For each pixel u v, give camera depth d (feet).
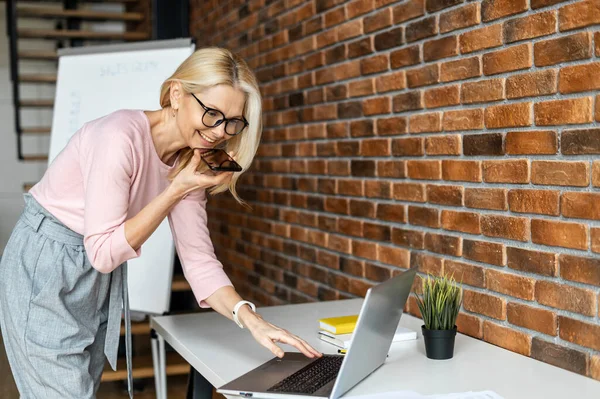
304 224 10.87
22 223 6.31
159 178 6.22
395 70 8.12
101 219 5.44
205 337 6.64
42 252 6.05
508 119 6.31
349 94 9.23
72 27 20.99
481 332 6.86
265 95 12.32
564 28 5.60
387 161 8.40
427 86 7.52
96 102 11.91
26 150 23.68
